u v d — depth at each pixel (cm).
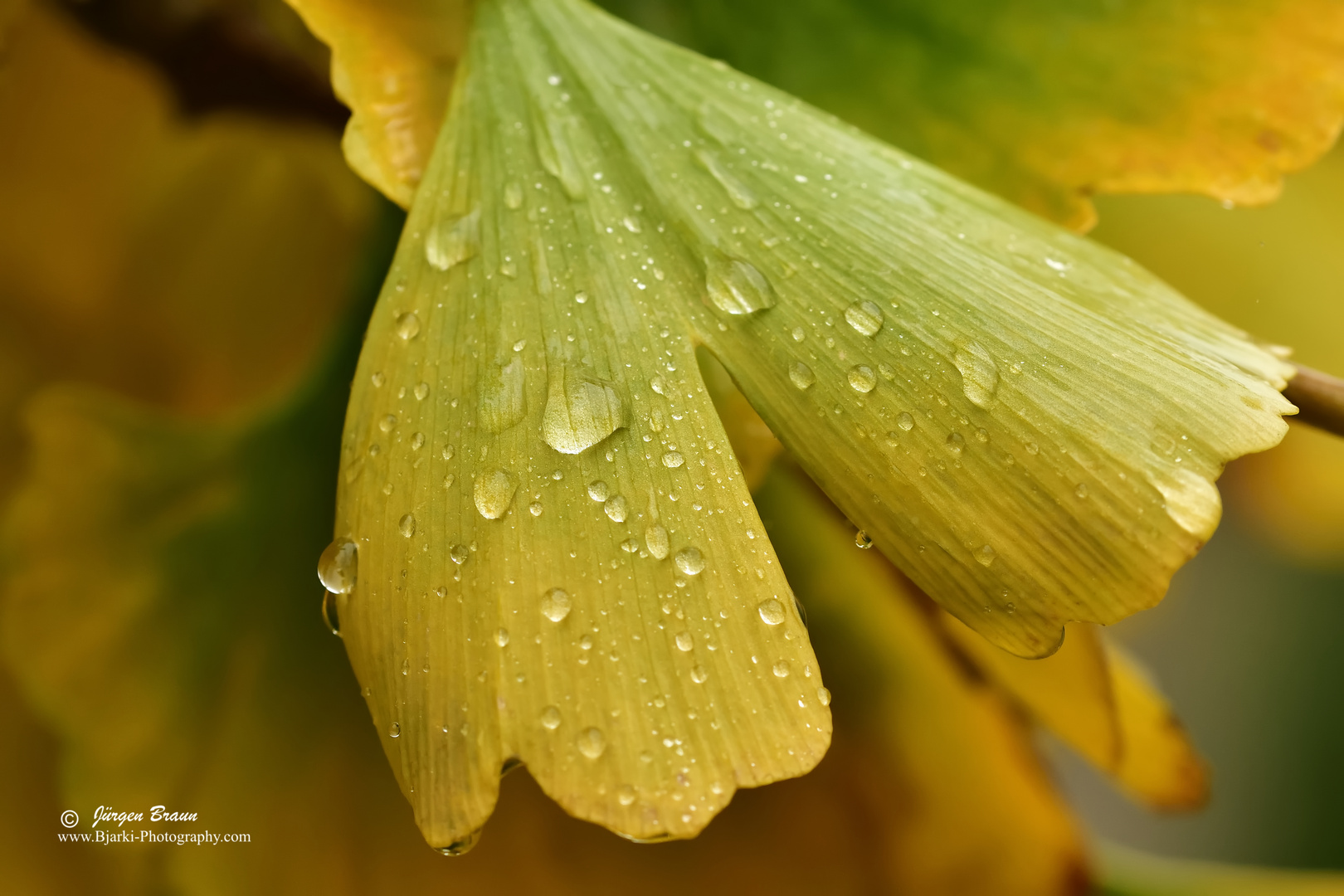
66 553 21
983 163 20
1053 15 20
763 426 19
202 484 21
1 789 22
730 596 17
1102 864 24
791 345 18
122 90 24
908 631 23
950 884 24
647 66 19
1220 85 20
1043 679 19
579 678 17
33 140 23
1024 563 17
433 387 18
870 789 24
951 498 17
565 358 18
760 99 19
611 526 17
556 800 17
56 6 22
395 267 18
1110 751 20
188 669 21
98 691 21
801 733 17
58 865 21
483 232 18
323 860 21
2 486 23
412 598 17
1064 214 20
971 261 18
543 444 17
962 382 18
